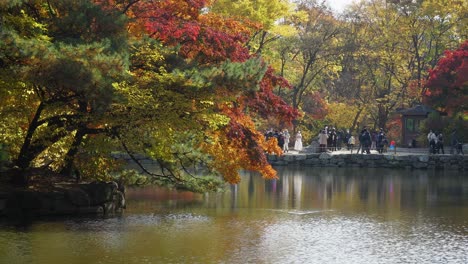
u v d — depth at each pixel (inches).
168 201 1222.9
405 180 1729.8
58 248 750.5
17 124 967.0
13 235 813.2
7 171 975.0
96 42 833.5
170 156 1025.5
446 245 815.7
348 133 2736.2
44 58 788.6
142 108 899.4
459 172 2030.0
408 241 838.5
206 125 986.7
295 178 1788.9
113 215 1001.5
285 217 1029.2
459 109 2470.5
